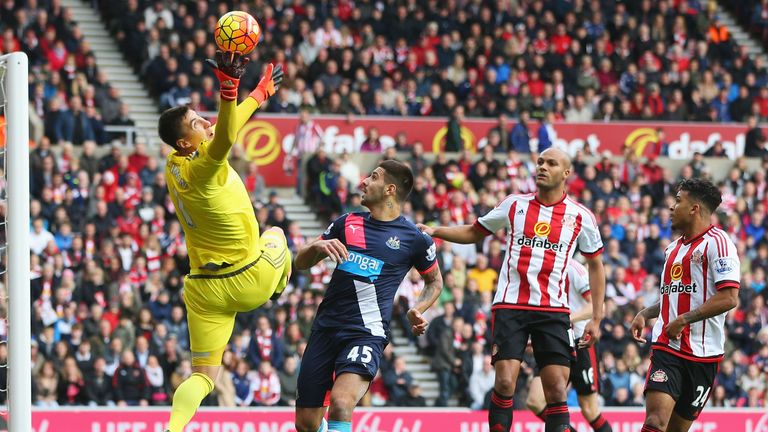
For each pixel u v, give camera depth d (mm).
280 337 25234
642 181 33250
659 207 33156
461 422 22203
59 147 29797
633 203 32906
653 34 40250
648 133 35906
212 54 34375
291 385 24594
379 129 34125
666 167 35094
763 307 30078
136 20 35219
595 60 38188
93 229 27000
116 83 35000
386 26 37438
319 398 12195
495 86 36094
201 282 11711
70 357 23594
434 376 27531
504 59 37062
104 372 23766
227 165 11344
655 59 39000
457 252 28953
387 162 12375
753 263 31422
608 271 29062
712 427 22875
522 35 38062
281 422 21562
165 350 24281
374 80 35281
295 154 33094
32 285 24781
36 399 23172
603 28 39688
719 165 35094
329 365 12180
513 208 13688
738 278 12883
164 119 11359
